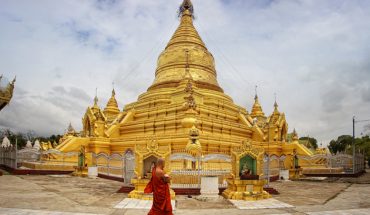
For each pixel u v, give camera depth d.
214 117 42.91
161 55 52.47
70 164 40.41
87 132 46.19
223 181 23.48
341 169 40.59
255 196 19.06
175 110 39.97
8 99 30.45
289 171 36.50
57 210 14.72
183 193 20.95
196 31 54.34
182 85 42.75
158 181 10.25
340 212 15.03
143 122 41.66
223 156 24.28
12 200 17.30
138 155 19.77
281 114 47.44
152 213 10.12
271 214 14.53
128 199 18.47
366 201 18.77
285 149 44.41
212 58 53.22
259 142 44.03
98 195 20.12
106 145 42.66
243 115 48.31
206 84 48.66
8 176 32.66
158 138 34.91
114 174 32.06
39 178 31.53
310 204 17.56
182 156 23.22
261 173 20.55
